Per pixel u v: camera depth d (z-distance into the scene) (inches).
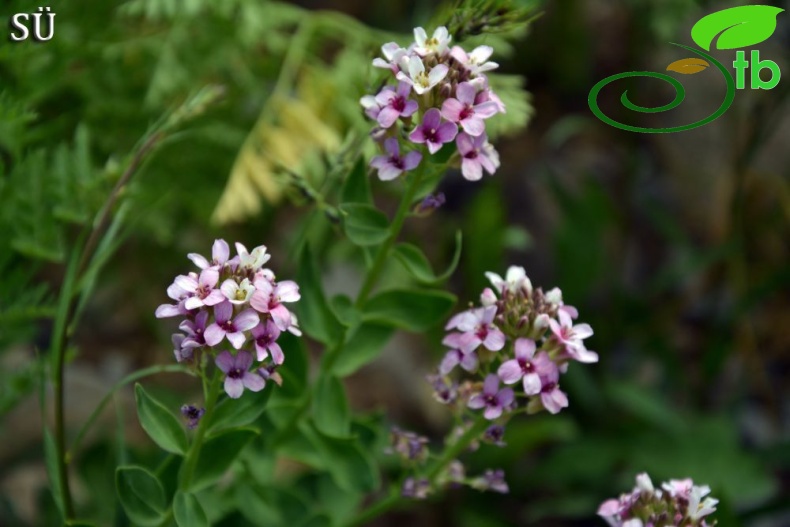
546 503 32.4
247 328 20.1
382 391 36.4
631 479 31.7
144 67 29.6
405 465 22.6
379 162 21.4
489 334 21.1
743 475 31.0
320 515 23.0
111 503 25.3
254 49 31.9
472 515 31.8
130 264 34.2
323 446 22.9
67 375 31.7
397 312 22.8
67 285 22.4
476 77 21.2
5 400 24.6
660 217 36.9
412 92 21.3
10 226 24.6
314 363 35.6
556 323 21.2
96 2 27.5
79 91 29.1
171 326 36.0
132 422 31.1
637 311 35.9
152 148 23.6
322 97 30.0
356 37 30.5
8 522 26.8
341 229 23.0
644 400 32.7
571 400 34.3
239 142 29.7
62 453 22.3
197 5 28.2
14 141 25.1
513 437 31.0
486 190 32.7
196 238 34.9
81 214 24.7
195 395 31.3
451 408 22.2
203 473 21.4
